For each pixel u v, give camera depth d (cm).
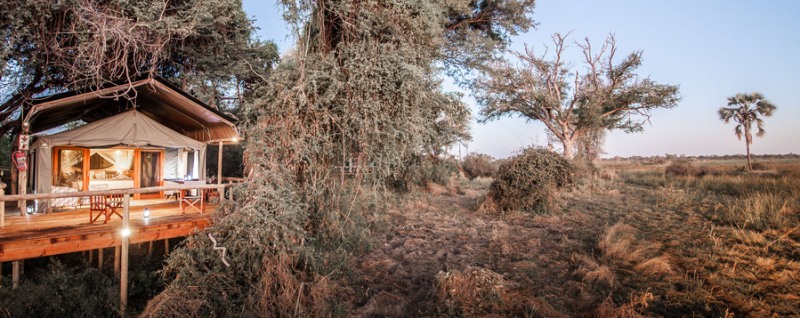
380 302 536
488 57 1548
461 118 1100
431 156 1509
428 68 784
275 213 604
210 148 2019
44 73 1026
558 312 477
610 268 623
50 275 616
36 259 746
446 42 1448
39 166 823
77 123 1614
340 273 626
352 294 564
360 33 721
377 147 700
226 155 2008
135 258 785
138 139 947
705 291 505
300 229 611
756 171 2333
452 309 492
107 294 607
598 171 2136
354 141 717
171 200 1045
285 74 675
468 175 2834
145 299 638
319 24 741
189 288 510
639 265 611
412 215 1157
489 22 1630
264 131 653
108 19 906
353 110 676
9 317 510
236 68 1316
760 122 2905
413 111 713
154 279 680
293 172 679
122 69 1021
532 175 1154
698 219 944
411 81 688
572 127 3067
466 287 534
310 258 601
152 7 943
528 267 652
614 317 450
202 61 1275
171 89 903
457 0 1049
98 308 584
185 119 1105
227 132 1020
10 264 707
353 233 774
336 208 739
